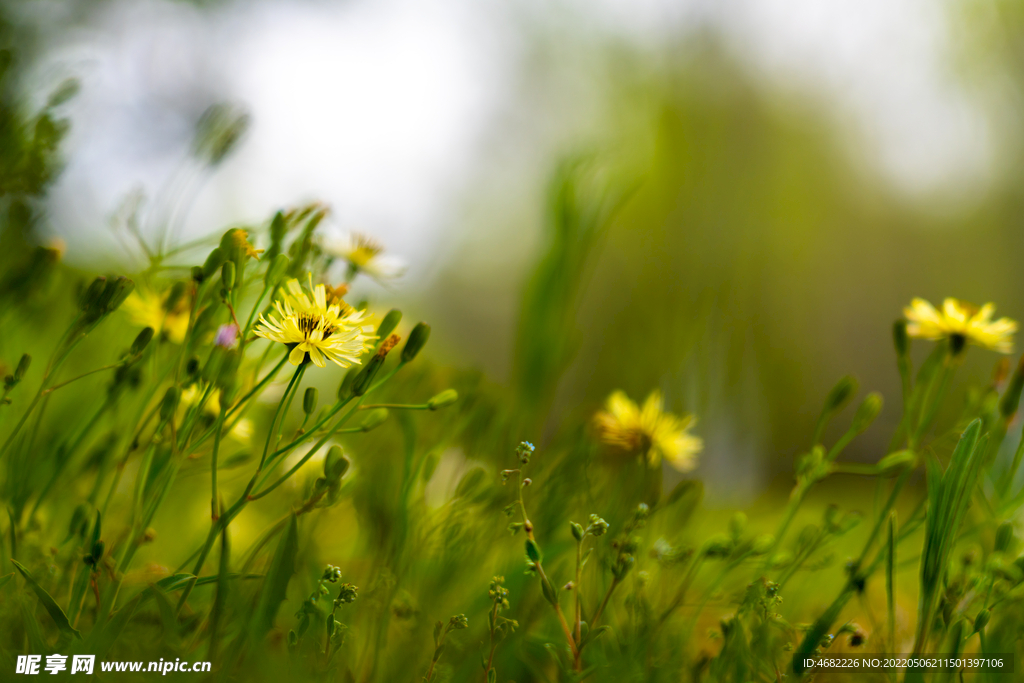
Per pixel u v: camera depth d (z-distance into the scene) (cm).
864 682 60
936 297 280
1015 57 263
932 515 59
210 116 65
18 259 65
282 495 64
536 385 68
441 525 61
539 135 335
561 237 69
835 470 62
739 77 258
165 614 56
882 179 276
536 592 61
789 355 174
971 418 63
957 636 58
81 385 67
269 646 59
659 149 175
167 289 63
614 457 65
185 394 61
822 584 66
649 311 87
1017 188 271
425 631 59
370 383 59
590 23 311
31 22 97
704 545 62
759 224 185
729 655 59
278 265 59
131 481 66
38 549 60
